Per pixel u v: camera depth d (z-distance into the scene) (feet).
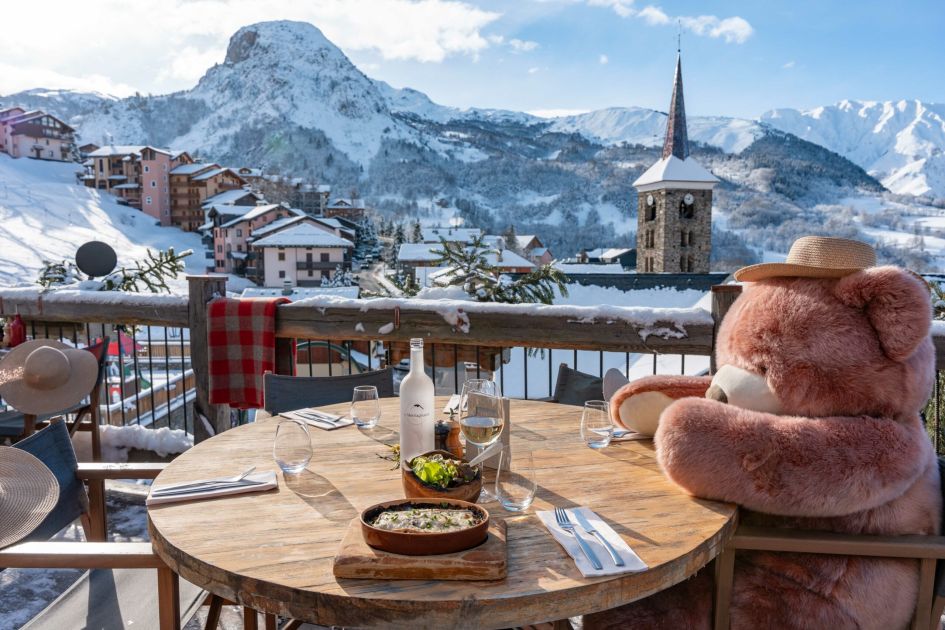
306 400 9.12
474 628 3.61
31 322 13.55
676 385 6.69
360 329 11.51
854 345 5.22
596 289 70.08
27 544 4.76
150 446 12.32
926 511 5.40
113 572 5.96
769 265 5.79
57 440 6.43
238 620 7.98
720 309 9.82
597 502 5.10
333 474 5.64
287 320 11.84
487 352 13.52
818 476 4.96
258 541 4.33
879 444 5.03
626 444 6.67
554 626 5.35
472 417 5.45
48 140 312.91
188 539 4.36
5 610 8.10
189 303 12.19
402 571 3.80
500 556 3.84
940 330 8.77
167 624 4.76
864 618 5.21
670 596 5.43
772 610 5.29
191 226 269.44
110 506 11.09
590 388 9.46
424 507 4.39
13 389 9.24
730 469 5.05
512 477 4.84
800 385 5.31
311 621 3.70
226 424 12.39
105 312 12.57
